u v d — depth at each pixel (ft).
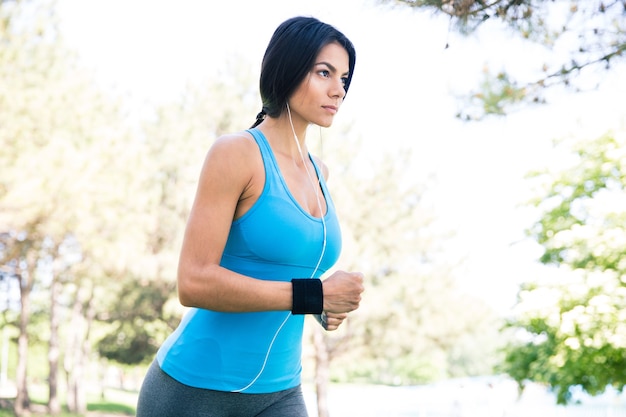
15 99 43.73
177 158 58.85
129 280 59.93
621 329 27.35
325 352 62.39
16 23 45.68
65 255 54.95
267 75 5.92
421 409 74.90
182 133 59.36
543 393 57.57
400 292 59.00
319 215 5.99
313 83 5.85
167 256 55.98
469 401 70.03
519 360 33.91
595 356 29.22
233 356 5.72
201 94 60.95
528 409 57.67
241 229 5.65
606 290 27.66
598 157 30.63
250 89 61.62
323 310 5.52
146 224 54.03
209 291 5.34
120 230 50.60
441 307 60.03
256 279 5.46
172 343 5.90
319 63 5.85
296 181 5.93
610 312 27.09
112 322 69.51
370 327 60.64
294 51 5.81
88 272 54.90
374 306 56.70
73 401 76.33
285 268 5.76
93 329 90.17
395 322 59.88
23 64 45.88
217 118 59.82
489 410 59.00
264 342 5.78
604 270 28.78
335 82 5.90
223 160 5.48
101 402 99.40
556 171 31.07
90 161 45.55
